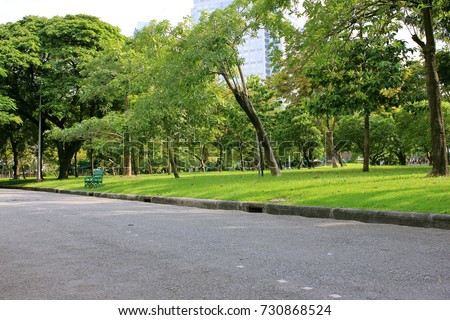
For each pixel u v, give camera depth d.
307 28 14.47
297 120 33.03
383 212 9.02
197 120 26.59
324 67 18.41
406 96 20.41
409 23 17.27
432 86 14.67
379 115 38.78
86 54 34.06
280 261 5.69
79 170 64.50
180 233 8.14
